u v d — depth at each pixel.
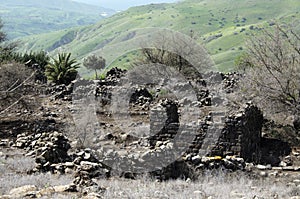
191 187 10.35
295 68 19.08
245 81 20.59
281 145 17.30
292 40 19.61
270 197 9.62
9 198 8.31
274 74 19.27
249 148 15.68
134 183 10.79
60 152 13.07
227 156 14.12
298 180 12.09
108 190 9.34
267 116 19.59
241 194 9.73
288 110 19.34
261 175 12.82
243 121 14.84
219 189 10.29
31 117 20.47
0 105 21.38
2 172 11.36
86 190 9.05
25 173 11.55
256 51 20.03
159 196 9.10
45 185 9.77
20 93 23.00
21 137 16.30
